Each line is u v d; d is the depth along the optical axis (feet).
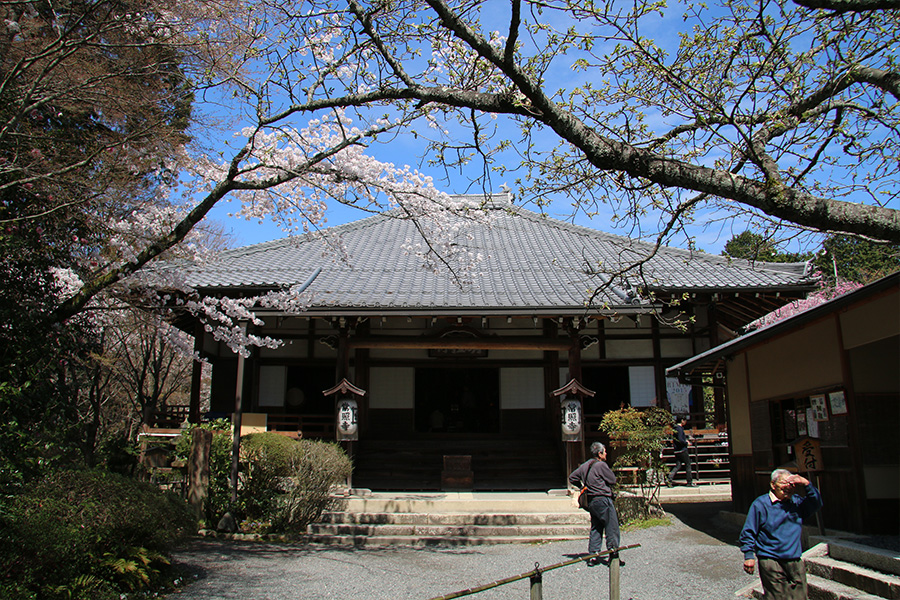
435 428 51.21
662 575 22.84
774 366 30.45
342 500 36.27
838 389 24.91
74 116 27.07
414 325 49.75
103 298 26.84
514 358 51.16
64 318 21.94
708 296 48.42
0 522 15.60
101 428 75.36
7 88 22.62
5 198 22.72
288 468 33.17
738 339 29.76
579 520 34.19
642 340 50.65
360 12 18.79
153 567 21.26
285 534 31.91
